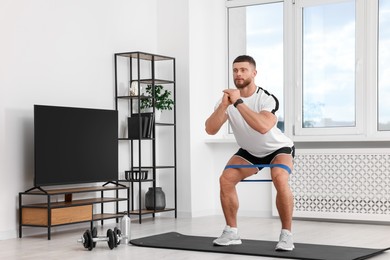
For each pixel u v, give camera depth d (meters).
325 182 6.69
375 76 6.68
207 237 5.34
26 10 5.78
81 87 6.35
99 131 6.22
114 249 4.80
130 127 6.74
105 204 6.69
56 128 5.73
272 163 4.62
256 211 7.23
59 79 6.10
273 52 7.34
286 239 4.55
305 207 6.80
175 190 7.15
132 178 6.73
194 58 7.28
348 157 6.58
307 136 7.04
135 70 7.12
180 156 7.25
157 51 7.39
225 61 7.62
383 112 6.66
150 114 6.81
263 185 7.20
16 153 5.64
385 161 6.40
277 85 7.31
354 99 6.81
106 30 6.68
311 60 7.07
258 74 7.43
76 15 6.32
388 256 4.47
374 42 6.68
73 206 5.68
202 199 7.35
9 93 5.59
